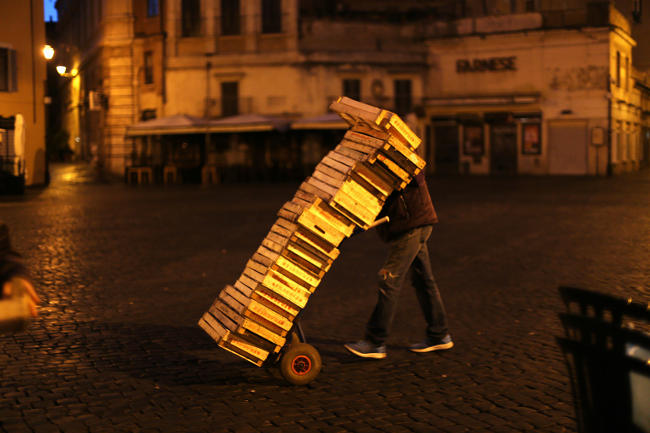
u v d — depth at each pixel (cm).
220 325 449
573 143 3531
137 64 3750
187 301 707
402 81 3741
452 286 774
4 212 1677
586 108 3484
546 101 3562
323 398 420
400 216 482
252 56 3644
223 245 1109
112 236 1223
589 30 3431
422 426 374
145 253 1029
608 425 212
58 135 5012
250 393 429
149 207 1816
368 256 998
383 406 405
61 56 5212
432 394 426
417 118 3722
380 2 3956
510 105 3619
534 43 3562
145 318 632
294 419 385
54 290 761
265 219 1493
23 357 506
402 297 716
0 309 207
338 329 593
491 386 439
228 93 3681
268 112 3647
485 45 3659
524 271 857
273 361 457
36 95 2817
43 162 2869
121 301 706
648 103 4069
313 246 443
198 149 3538
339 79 3659
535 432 365
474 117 3669
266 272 438
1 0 2716
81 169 4044
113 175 3669
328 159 470
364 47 3681
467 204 1806
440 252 1020
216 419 385
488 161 3700
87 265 927
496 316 629
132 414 394
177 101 3691
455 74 3744
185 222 1444
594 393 217
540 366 478
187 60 3672
